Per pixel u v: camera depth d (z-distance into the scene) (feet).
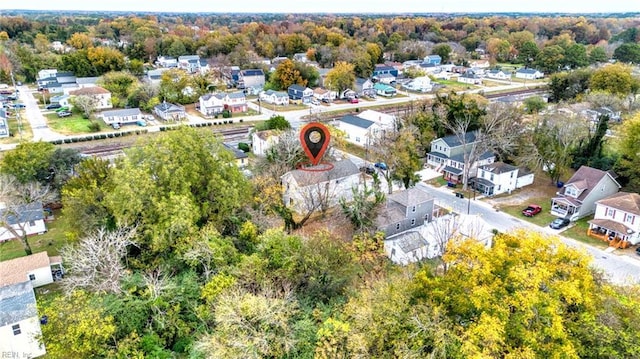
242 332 65.16
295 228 127.75
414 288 67.82
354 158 195.52
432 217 134.72
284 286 78.54
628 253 117.91
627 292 66.95
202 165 108.37
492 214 143.84
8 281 95.76
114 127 237.86
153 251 91.91
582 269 60.39
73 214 107.04
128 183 94.84
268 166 152.66
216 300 75.31
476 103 199.82
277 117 216.33
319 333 63.62
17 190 128.98
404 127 186.91
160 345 72.69
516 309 58.13
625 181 153.07
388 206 130.93
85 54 363.15
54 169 146.30
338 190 148.66
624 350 53.72
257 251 91.97
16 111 263.70
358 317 64.34
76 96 265.54
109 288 79.36
